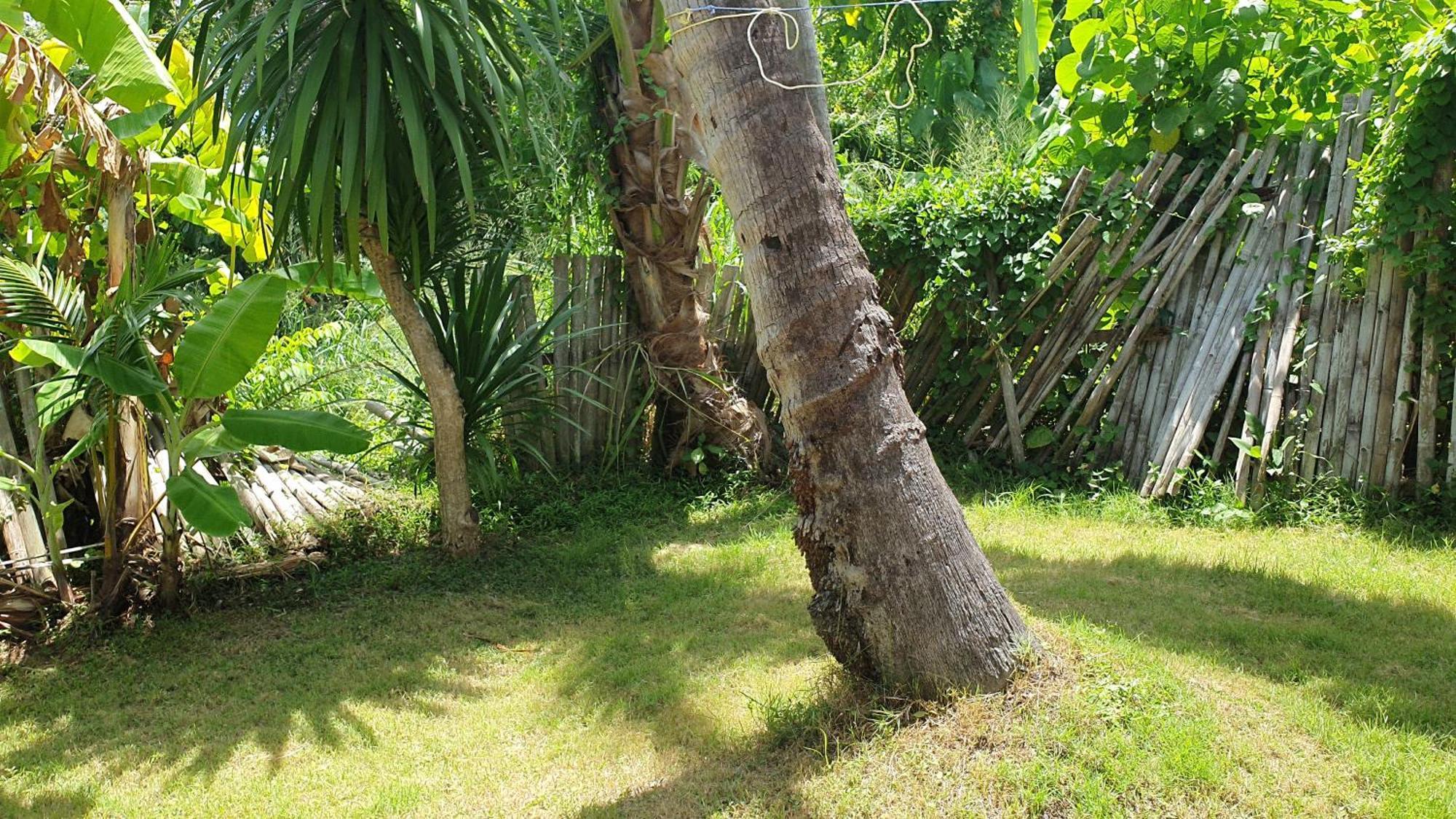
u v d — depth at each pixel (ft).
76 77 21.17
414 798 11.96
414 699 14.73
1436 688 12.95
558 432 25.30
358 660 16.17
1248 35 23.16
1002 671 11.86
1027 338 24.67
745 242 11.94
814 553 12.59
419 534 21.95
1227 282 22.49
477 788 12.19
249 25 17.31
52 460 19.69
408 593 19.12
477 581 19.70
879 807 10.66
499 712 14.26
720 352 26.13
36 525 18.53
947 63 38.22
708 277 25.63
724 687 14.28
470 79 18.45
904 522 11.94
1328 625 15.20
